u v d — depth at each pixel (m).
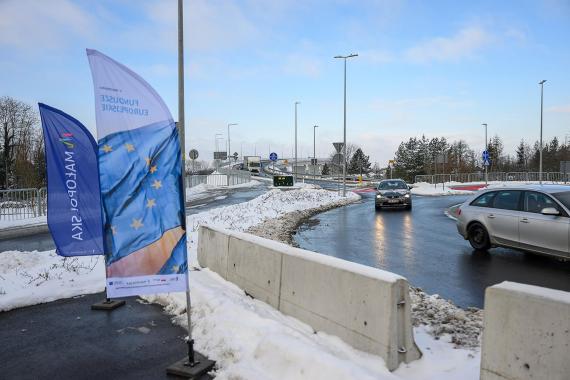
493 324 3.26
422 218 18.42
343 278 4.56
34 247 12.73
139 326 5.60
